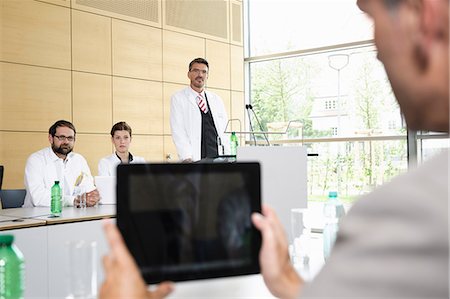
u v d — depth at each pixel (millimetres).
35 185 4359
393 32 369
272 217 883
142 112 6379
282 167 2689
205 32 7191
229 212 938
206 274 925
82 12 5824
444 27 348
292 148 2717
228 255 933
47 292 3020
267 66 7477
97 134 5914
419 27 357
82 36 5816
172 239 919
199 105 5398
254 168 958
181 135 5332
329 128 6730
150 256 912
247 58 7656
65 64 5648
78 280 1390
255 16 7598
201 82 5398
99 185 4078
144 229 915
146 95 6434
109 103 6043
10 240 1482
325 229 2014
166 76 6680
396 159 6109
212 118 5465
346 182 6484
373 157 6297
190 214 928
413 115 375
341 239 337
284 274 817
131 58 6293
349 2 6602
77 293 1388
